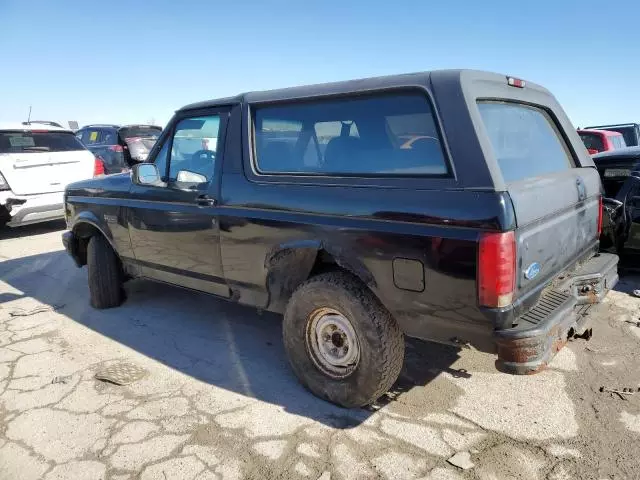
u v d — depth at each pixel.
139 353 4.03
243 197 3.45
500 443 2.77
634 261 5.28
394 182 2.71
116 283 5.03
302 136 3.22
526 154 3.05
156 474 2.61
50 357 3.99
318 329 3.19
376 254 2.75
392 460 2.66
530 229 2.54
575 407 3.08
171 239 4.07
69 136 9.18
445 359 3.75
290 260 3.24
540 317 2.54
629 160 5.34
